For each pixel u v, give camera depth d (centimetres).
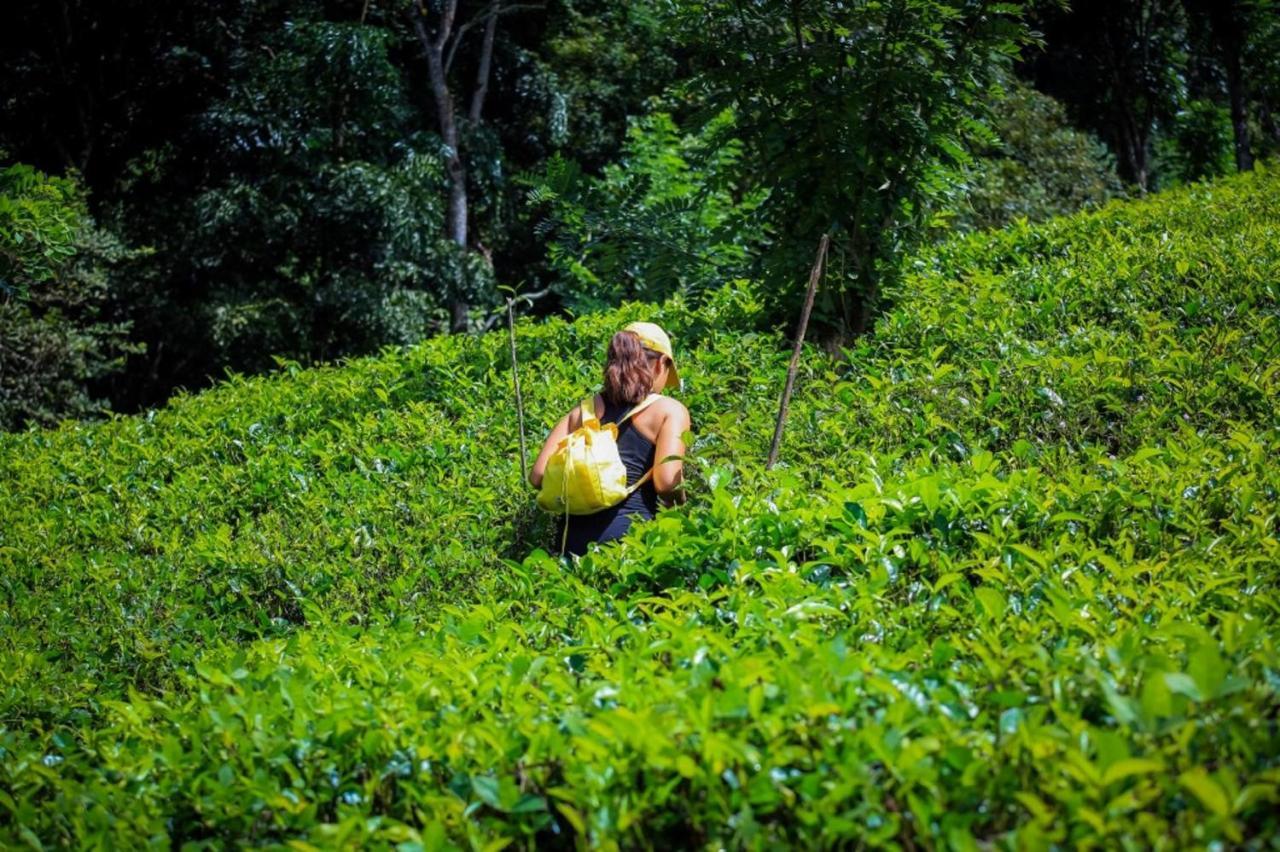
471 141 2145
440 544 583
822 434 601
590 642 370
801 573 400
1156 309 730
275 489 711
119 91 2097
